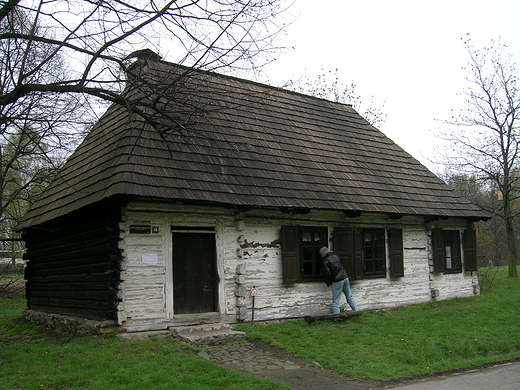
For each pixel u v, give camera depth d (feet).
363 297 40.75
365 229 41.73
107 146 34.37
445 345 27.45
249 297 33.94
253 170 36.22
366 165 46.55
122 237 29.14
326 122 51.26
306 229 37.78
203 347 27.22
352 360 24.49
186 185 30.78
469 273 50.78
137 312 29.17
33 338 30.96
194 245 32.78
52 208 36.47
